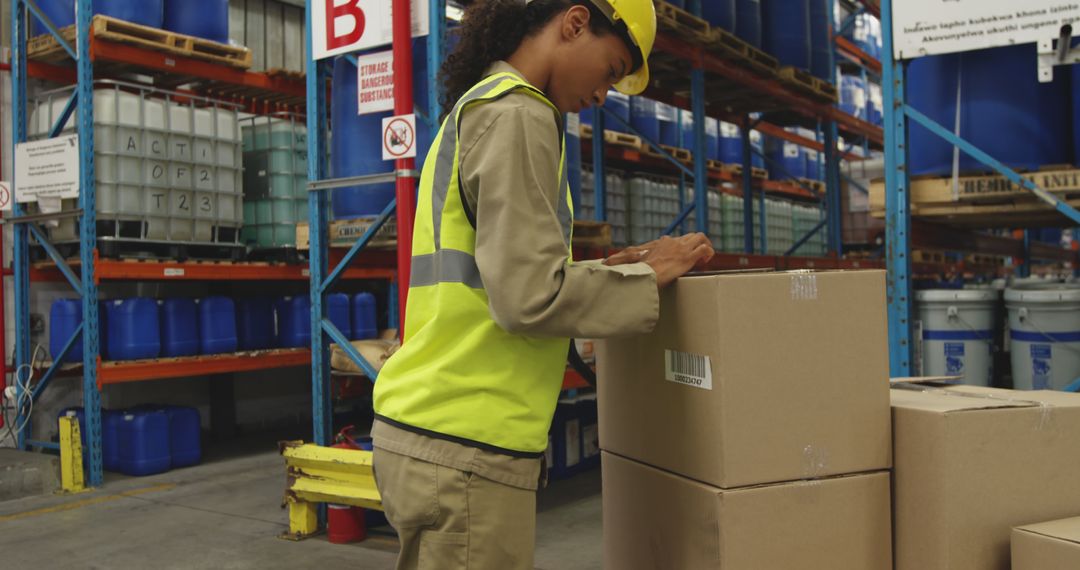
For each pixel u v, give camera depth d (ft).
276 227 20.35
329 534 12.48
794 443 4.81
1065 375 11.72
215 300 19.39
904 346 11.46
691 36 18.80
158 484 16.84
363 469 11.71
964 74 11.37
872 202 12.03
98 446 16.81
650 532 5.38
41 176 17.79
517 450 4.37
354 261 13.73
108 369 16.98
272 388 24.73
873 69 37.86
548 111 4.36
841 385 4.96
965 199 11.71
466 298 4.38
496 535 4.31
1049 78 9.96
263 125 20.49
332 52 12.74
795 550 4.81
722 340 4.63
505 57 4.94
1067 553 4.44
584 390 17.34
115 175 17.33
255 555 11.89
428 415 4.39
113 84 19.02
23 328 18.97
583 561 11.15
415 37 11.96
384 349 13.28
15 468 15.87
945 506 4.86
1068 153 11.31
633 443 5.56
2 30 20.06
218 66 19.70
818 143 32.35
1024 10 10.04
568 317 4.12
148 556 12.00
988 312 12.54
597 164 23.71
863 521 5.04
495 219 4.06
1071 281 18.94
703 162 20.34
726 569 4.64
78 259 17.97
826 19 24.62
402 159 11.53
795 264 24.93
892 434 5.16
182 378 22.63
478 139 4.23
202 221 18.86
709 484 4.79
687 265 4.92
